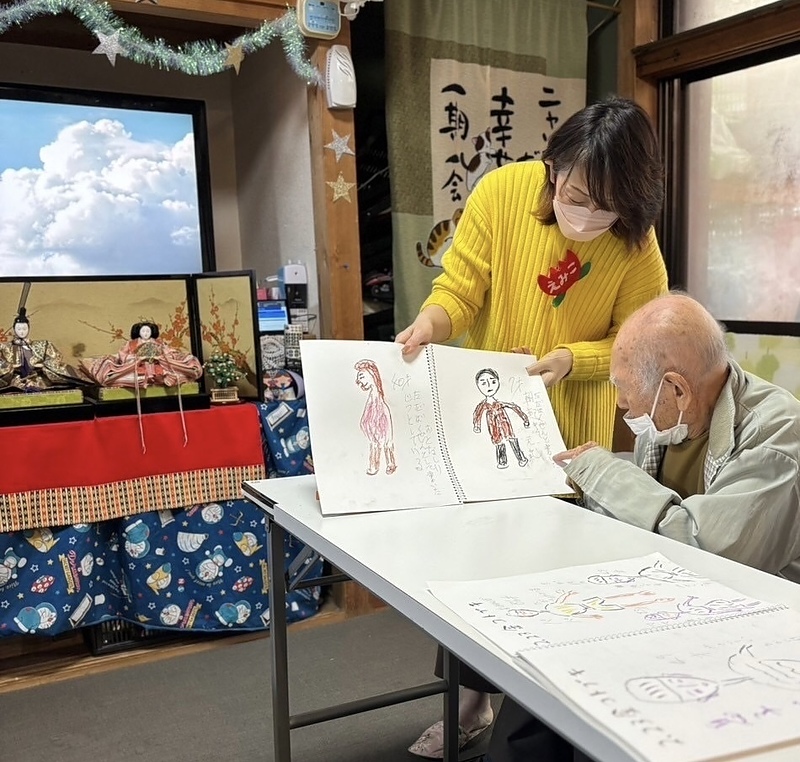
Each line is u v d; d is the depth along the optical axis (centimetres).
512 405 151
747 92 283
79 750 195
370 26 289
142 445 230
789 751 60
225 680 229
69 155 278
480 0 284
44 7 224
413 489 135
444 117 281
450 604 90
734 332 294
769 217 281
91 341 244
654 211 147
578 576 99
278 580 158
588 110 143
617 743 62
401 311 279
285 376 262
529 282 165
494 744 109
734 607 88
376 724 205
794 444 120
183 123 296
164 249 298
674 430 129
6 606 220
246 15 247
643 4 304
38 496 219
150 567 236
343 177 264
